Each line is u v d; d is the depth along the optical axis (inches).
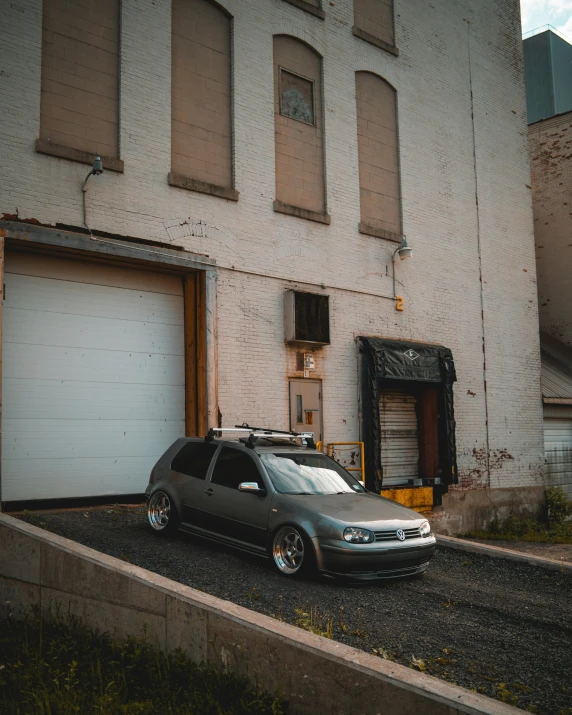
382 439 659.4
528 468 780.6
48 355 478.9
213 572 325.7
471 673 232.7
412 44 724.0
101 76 497.0
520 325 801.6
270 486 353.1
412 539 345.4
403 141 699.4
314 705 205.2
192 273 541.0
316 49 629.9
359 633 259.6
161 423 528.4
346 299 625.3
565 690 222.2
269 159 582.2
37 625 300.7
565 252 932.0
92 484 490.9
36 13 466.6
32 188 454.6
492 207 791.1
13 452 458.6
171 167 525.3
